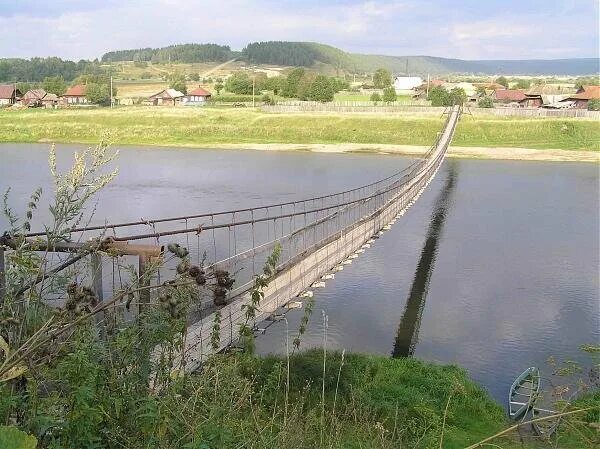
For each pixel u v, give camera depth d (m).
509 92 91.94
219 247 21.14
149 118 65.06
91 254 3.59
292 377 9.33
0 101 83.88
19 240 2.83
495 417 10.66
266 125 64.12
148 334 2.80
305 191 35.91
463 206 34.19
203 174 41.41
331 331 15.27
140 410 2.55
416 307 17.64
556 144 59.84
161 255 3.26
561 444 5.08
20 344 2.38
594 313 18.00
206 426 2.61
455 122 57.78
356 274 20.75
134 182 37.19
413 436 7.27
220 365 3.25
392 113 69.44
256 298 3.70
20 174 37.41
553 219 31.14
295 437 3.40
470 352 14.94
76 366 2.48
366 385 10.50
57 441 2.33
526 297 19.25
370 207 25.42
